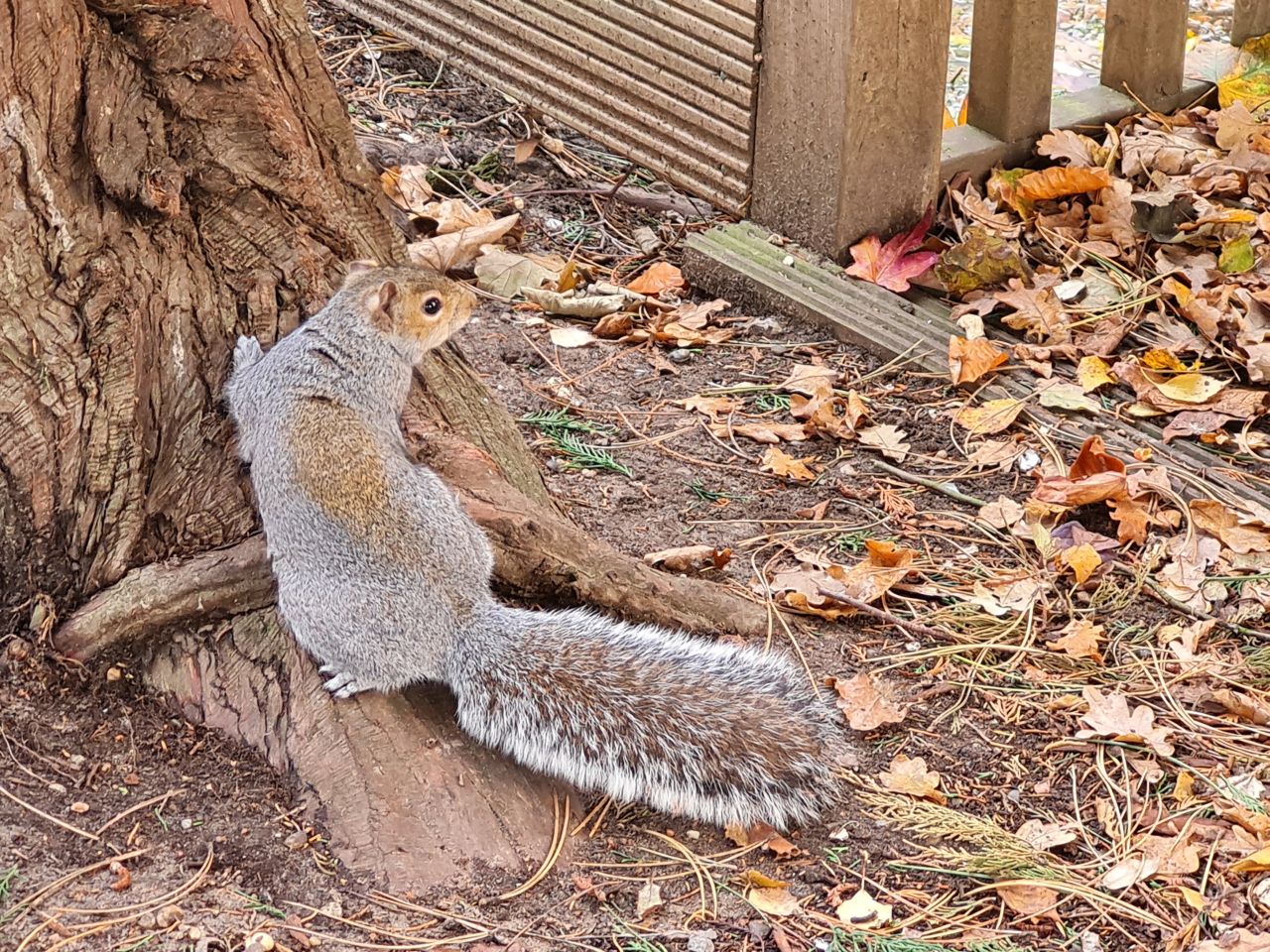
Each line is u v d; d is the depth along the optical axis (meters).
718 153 7.37
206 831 4.01
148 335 4.48
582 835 4.15
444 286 4.63
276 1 4.61
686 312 7.01
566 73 7.97
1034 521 5.55
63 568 4.49
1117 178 7.66
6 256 4.21
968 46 10.35
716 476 5.85
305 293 4.70
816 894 3.96
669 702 4.22
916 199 7.19
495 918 3.81
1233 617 5.10
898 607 5.18
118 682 4.43
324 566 4.25
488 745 4.26
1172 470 5.82
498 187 7.94
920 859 4.09
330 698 4.30
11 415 4.34
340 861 3.96
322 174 4.79
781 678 4.36
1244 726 4.60
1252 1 8.81
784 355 6.75
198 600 4.46
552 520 4.88
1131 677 4.83
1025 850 4.09
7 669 4.34
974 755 4.50
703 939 3.76
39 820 3.96
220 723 4.36
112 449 4.45
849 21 6.54
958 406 6.34
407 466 4.40
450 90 8.79
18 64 4.06
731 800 4.14
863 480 5.88
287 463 4.27
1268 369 6.27
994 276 6.90
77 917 3.67
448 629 4.29
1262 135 7.94
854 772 4.42
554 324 6.89
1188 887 4.00
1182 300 6.72
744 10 6.91
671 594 4.93
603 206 7.99
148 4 4.29
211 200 4.58
